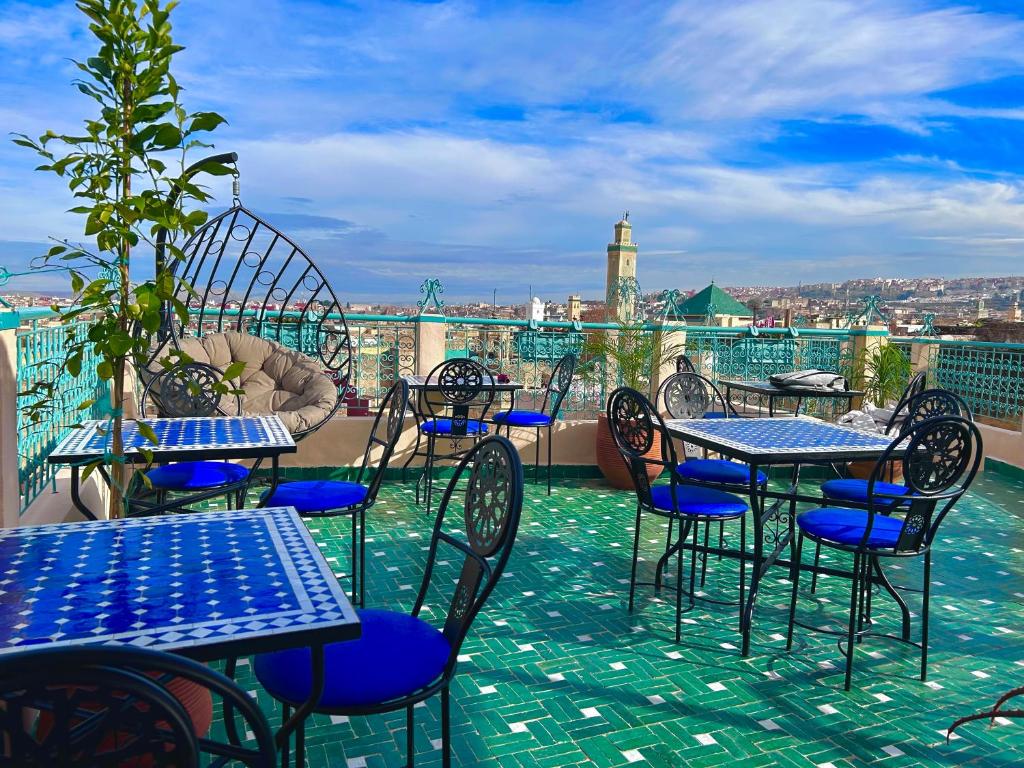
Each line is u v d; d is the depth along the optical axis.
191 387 2.82
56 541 1.74
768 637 3.24
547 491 5.90
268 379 5.72
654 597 3.69
